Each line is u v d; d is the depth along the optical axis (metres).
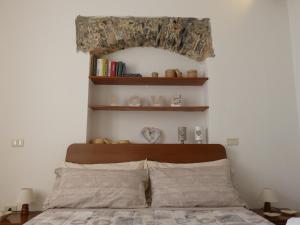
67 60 2.88
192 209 2.16
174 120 3.13
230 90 2.93
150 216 1.92
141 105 3.13
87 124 2.84
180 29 2.97
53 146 2.76
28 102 2.80
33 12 2.91
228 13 3.04
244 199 2.81
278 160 2.88
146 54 3.20
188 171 2.45
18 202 2.48
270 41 3.05
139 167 2.62
